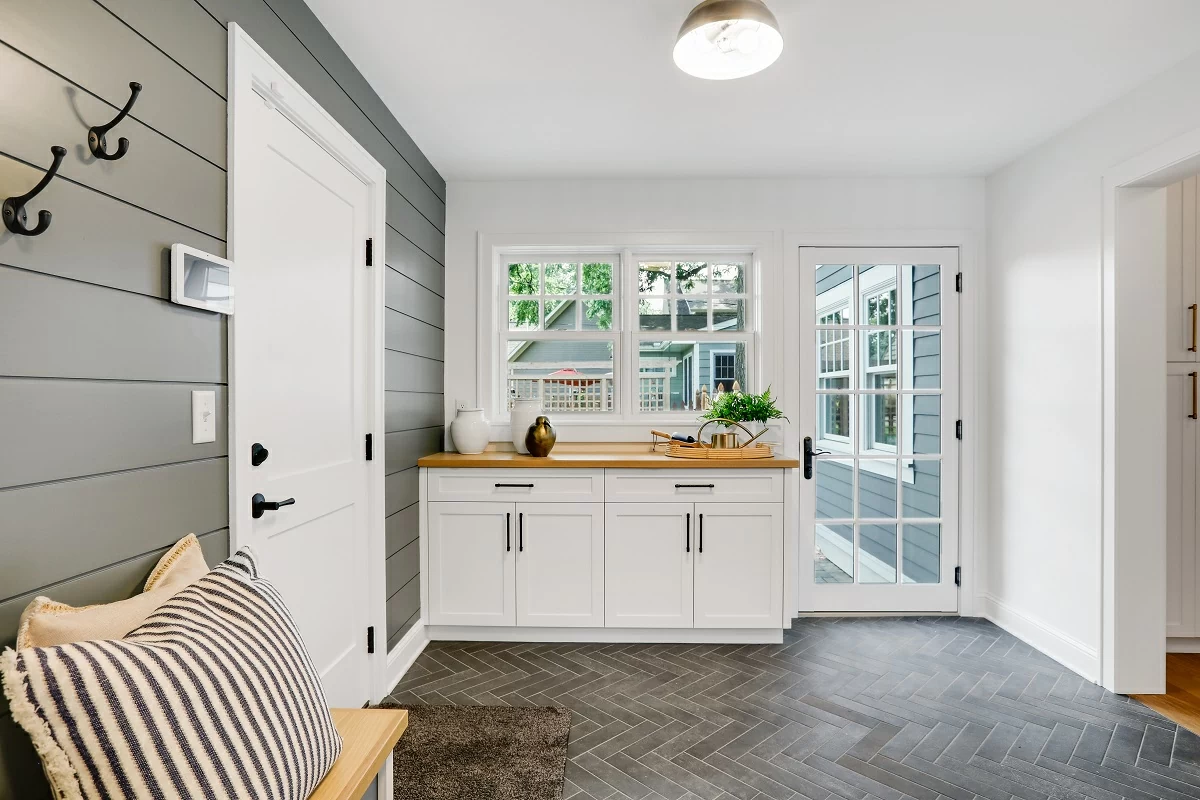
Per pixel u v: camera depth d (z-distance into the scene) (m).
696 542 3.08
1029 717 2.37
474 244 3.57
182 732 0.85
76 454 1.09
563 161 3.27
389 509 2.67
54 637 0.91
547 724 2.30
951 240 3.48
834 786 1.95
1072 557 2.81
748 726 2.30
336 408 2.19
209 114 1.47
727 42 1.91
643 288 3.69
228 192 1.54
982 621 3.40
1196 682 2.65
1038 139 2.97
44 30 1.02
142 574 1.25
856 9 1.97
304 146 1.95
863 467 3.53
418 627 3.03
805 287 3.52
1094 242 2.68
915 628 3.30
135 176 1.23
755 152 3.15
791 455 3.51
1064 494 2.86
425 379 3.19
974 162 3.28
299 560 1.93
